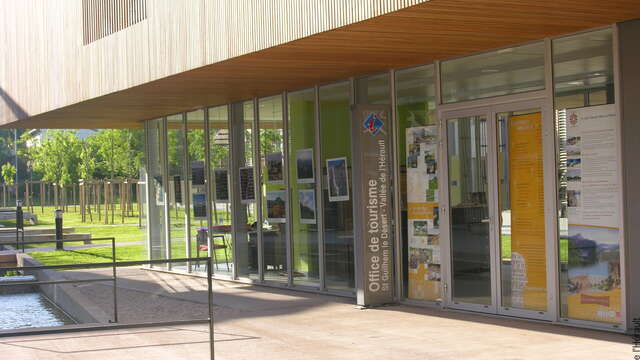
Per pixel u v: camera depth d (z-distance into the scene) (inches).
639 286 311.4
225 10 380.8
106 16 505.7
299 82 468.8
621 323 319.3
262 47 354.3
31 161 2701.8
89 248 956.6
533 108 353.1
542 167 350.6
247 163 552.7
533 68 352.5
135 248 949.2
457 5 273.4
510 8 281.3
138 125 749.9
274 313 410.9
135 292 519.5
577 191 335.6
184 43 416.8
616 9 289.0
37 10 617.6
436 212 405.4
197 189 619.8
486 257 377.7
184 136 633.6
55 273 596.1
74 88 555.2
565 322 341.4
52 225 1381.6
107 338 349.1
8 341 346.6
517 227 362.6
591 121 328.2
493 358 286.5
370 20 295.6
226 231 581.9
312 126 486.9
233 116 566.3
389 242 422.9
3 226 1334.9
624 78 312.7
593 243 329.7
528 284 358.9
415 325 360.5
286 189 511.8
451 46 359.6
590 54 327.3
